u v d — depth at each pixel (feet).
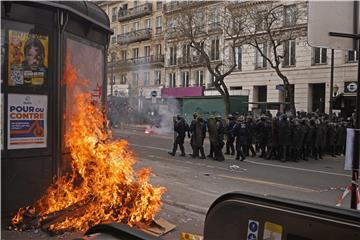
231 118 56.34
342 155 59.36
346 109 90.48
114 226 8.32
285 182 35.68
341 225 9.17
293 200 10.56
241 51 120.47
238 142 50.80
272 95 112.37
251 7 102.01
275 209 10.53
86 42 22.66
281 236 10.37
